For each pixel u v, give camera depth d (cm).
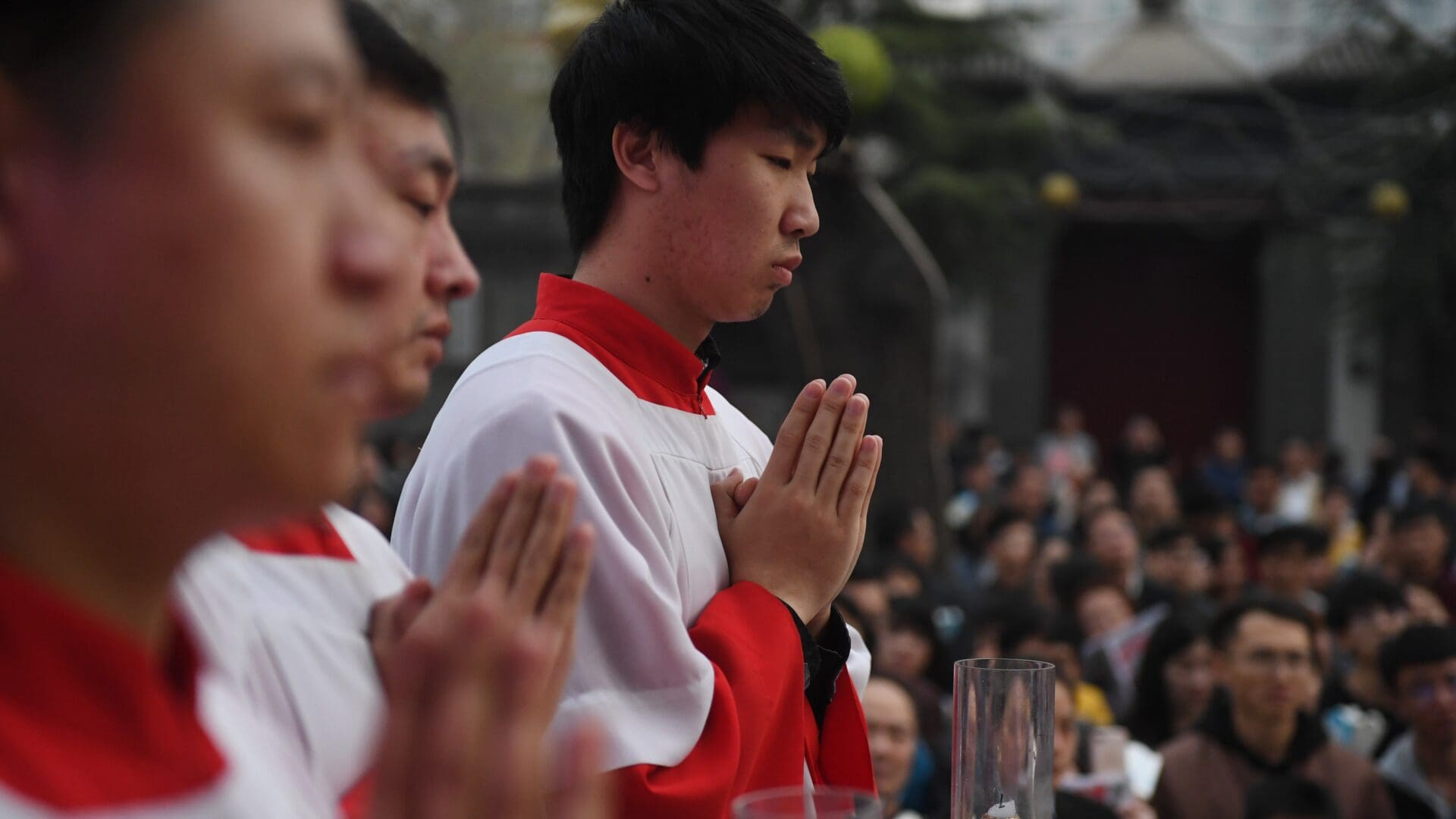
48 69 51
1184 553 615
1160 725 443
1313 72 1466
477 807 60
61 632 53
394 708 62
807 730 163
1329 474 1220
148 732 55
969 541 850
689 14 156
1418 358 1648
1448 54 1145
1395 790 374
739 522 162
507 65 1224
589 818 59
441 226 95
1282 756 367
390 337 69
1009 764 147
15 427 52
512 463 146
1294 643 367
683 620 154
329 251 55
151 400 52
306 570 101
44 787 50
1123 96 1498
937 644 455
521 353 158
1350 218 1350
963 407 1755
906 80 1115
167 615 66
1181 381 1902
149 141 51
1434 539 656
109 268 51
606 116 162
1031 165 1302
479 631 62
